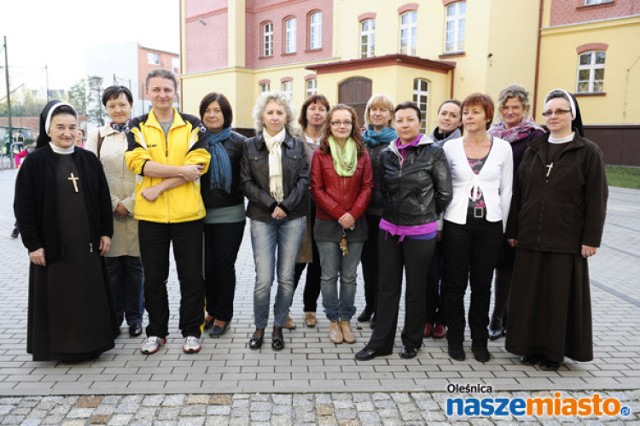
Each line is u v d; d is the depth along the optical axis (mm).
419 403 3240
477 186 3836
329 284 4203
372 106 4441
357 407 3178
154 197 3773
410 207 3781
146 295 3986
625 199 13523
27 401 3188
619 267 6992
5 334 4320
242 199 4344
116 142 4309
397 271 3930
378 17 21062
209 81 29422
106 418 3000
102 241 3855
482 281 3926
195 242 3975
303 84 26234
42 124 3697
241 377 3553
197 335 4059
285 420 3008
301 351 4059
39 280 3654
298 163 4051
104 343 3779
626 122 18188
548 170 3713
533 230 3752
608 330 4586
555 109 3646
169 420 2990
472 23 17938
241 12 27641
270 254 4090
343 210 3982
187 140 3877
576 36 18922
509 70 18641
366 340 4324
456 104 4500
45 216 3578
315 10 25234
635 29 17656
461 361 3918
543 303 3748
